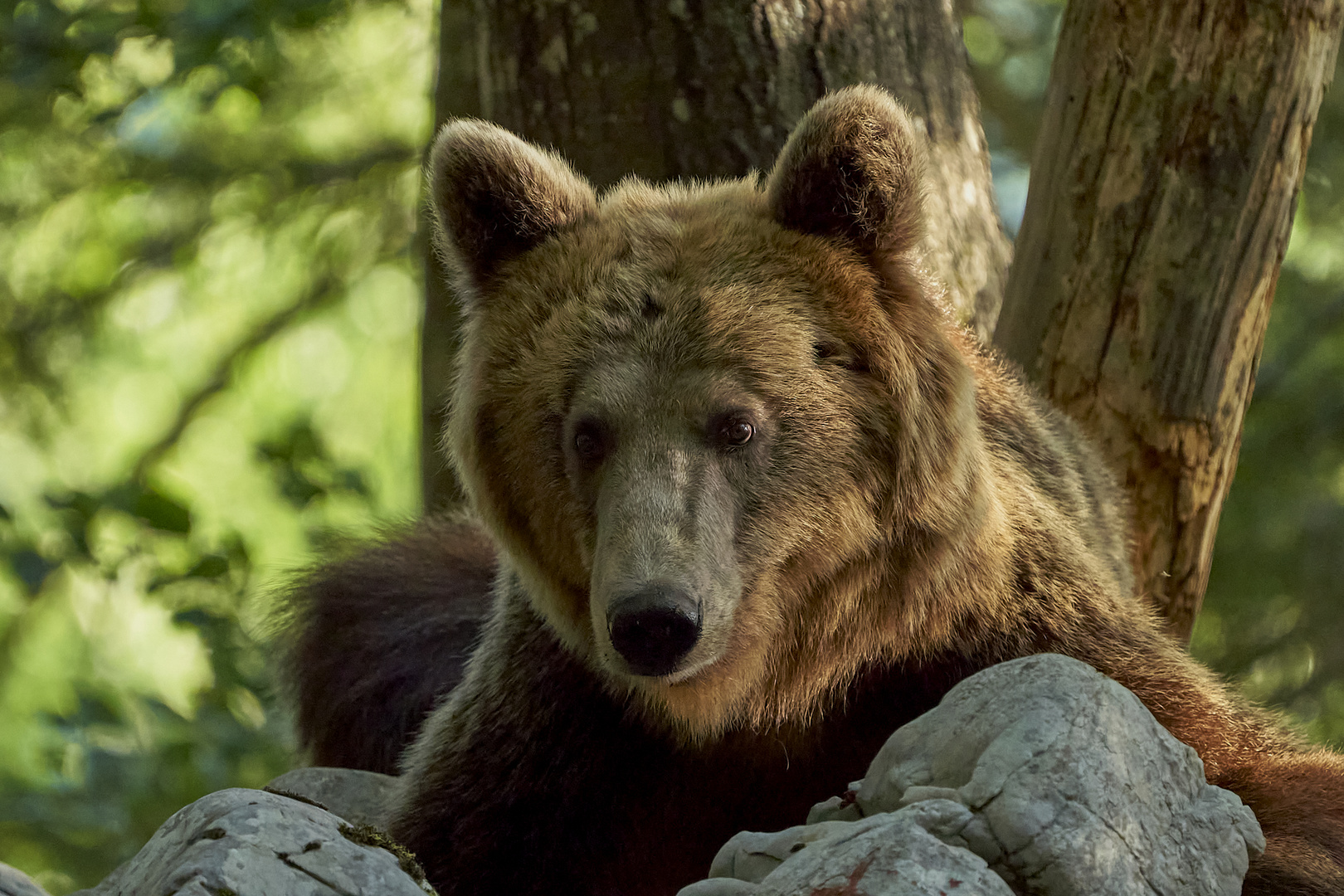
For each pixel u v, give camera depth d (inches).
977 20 908.0
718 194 328.5
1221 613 737.0
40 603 930.1
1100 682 229.1
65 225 848.3
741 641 295.9
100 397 1074.1
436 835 330.0
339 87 802.2
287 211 810.8
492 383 312.5
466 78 472.1
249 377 1029.8
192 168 786.2
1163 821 223.0
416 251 588.1
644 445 285.9
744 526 291.1
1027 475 338.3
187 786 627.2
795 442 292.7
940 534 307.4
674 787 335.9
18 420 873.5
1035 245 420.8
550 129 446.3
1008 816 208.8
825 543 301.3
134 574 631.2
